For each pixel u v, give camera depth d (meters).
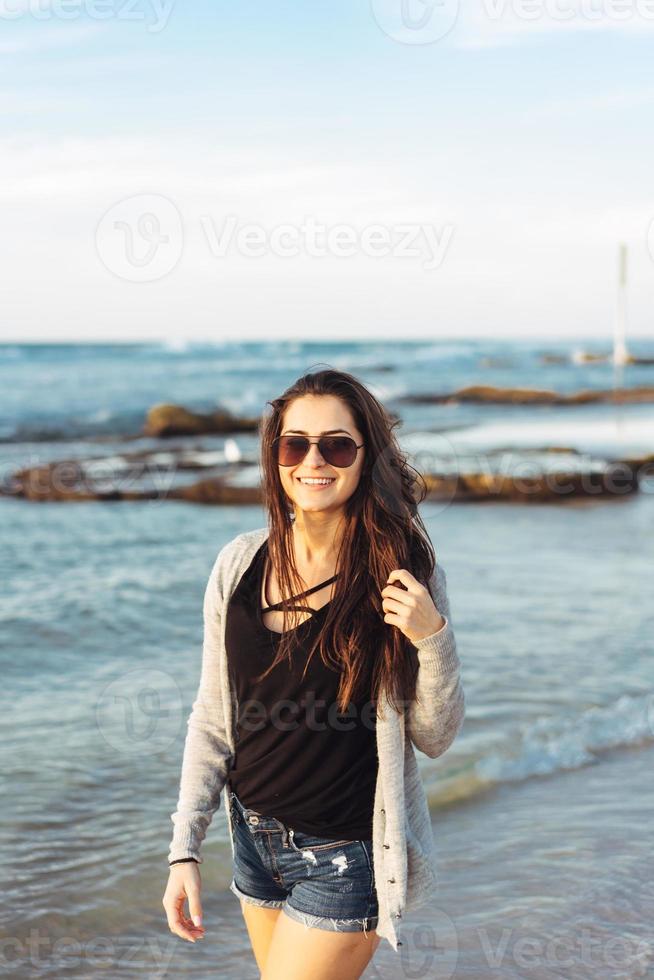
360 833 2.12
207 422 23.08
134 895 3.65
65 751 4.95
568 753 5.04
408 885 2.15
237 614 2.19
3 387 29.52
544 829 4.21
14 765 4.75
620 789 4.67
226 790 2.31
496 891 3.71
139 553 10.91
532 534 12.21
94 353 33.94
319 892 2.12
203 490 14.74
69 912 3.51
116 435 23.06
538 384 37.09
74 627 7.63
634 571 9.80
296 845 2.15
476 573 9.64
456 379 38.25
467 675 6.25
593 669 6.41
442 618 2.06
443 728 2.14
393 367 41.62
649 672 6.36
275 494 2.22
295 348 39.84
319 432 2.14
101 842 4.02
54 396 28.47
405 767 2.22
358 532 2.17
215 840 4.12
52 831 4.09
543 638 7.17
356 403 2.19
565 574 9.62
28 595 8.73
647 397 31.88
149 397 29.38
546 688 6.02
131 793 4.48
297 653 2.11
